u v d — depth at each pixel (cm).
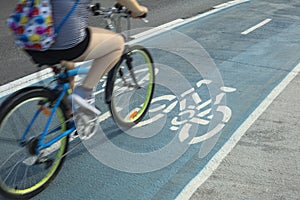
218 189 364
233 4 1188
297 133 460
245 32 884
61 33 314
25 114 335
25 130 339
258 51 754
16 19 305
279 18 1025
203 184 371
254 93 564
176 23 937
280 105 528
